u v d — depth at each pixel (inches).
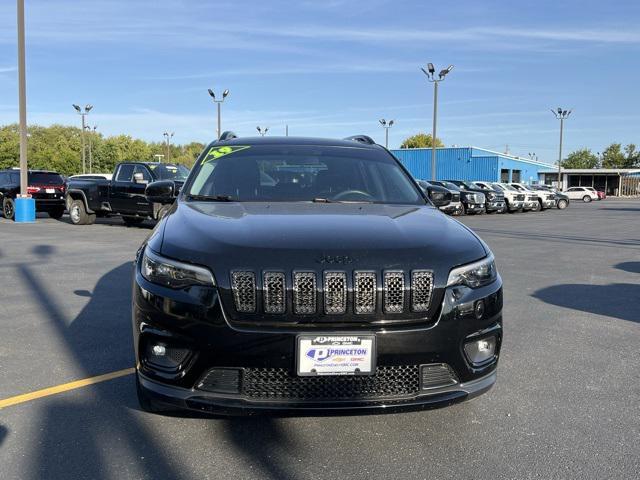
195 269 115.0
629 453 122.6
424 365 115.0
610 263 419.5
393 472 114.0
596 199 2421.3
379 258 115.5
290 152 185.0
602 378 170.4
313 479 111.0
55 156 3161.9
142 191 624.7
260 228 125.9
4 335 207.2
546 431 133.4
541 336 215.9
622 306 269.1
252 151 185.2
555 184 3053.6
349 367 110.8
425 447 124.7
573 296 292.2
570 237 641.6
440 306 115.8
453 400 116.2
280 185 168.2
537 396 155.4
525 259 439.8
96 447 123.1
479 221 972.6
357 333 110.4
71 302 260.5
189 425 134.1
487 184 1305.4
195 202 157.5
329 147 191.3
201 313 112.2
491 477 112.3
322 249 116.3
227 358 110.7
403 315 114.3
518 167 2586.1
